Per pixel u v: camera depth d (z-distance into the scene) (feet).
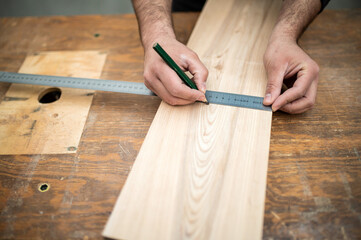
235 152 3.37
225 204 2.98
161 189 3.10
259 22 4.92
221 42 4.67
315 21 5.44
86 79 4.57
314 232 3.14
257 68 4.29
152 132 3.59
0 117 4.35
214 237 2.78
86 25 5.81
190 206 2.97
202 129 3.59
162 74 3.73
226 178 3.16
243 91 4.03
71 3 13.17
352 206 3.31
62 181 3.65
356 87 4.42
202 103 3.87
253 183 3.12
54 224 3.32
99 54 5.19
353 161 3.66
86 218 3.34
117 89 4.35
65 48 5.36
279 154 3.74
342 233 3.13
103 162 3.79
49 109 4.40
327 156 3.70
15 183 3.67
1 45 5.52
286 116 4.09
